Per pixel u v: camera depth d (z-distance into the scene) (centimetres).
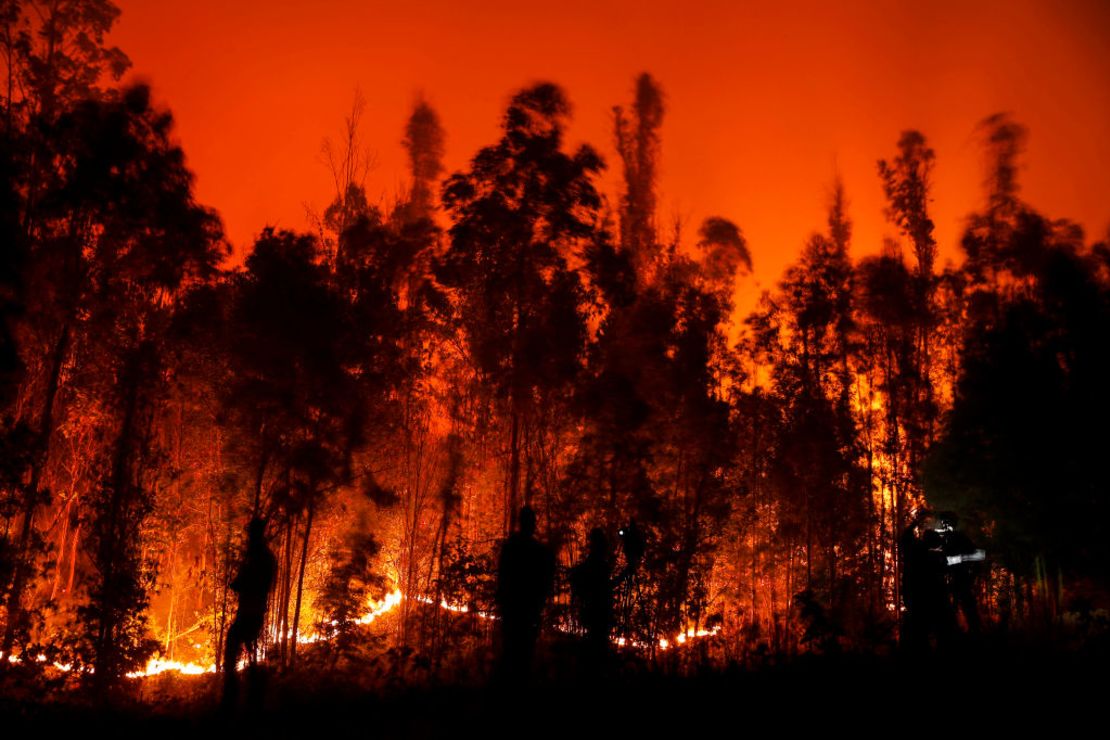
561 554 1308
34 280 1259
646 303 1551
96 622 1295
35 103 1516
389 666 1343
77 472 1530
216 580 1502
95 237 1352
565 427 1431
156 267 1359
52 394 1300
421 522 1742
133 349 1355
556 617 1184
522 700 875
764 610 1728
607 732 790
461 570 1281
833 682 898
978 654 947
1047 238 1942
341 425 1434
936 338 2009
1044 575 1538
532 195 1434
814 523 1755
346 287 1522
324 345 1364
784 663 1010
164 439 1572
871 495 1859
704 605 1437
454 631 1339
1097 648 964
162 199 1346
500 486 1576
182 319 1353
